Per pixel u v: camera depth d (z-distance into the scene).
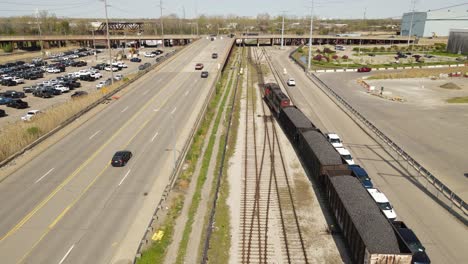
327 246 26.56
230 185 36.16
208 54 118.75
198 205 32.03
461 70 110.19
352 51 165.12
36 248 26.06
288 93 77.44
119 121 54.53
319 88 83.44
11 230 28.20
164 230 28.03
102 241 26.84
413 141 48.56
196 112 58.94
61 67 105.31
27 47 159.62
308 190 35.06
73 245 26.39
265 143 48.09
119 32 179.88
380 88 85.00
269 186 35.88
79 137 48.00
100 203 32.03
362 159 42.34
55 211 30.80
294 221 29.78
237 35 179.62
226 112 63.25
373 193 31.28
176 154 42.47
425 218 30.05
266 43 199.25
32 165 39.66
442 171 39.28
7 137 44.94
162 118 55.97
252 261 24.92
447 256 25.36
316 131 41.72
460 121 57.47
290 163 41.56
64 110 56.09
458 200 31.70
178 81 82.00
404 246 20.95
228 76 97.69
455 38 153.88
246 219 30.09
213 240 27.12
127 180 36.22
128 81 78.62
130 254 25.41
